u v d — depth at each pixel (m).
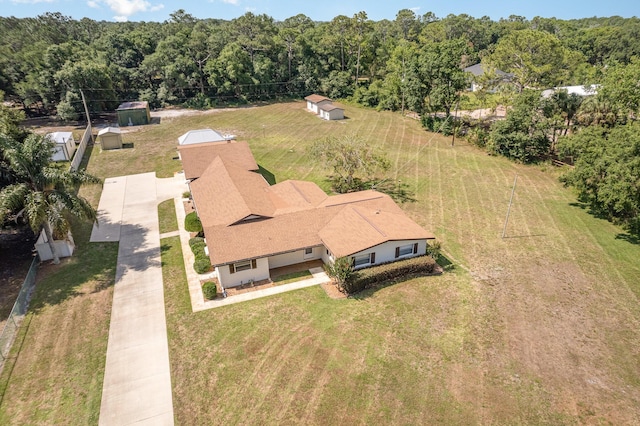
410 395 17.67
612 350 20.53
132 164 47.34
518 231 33.03
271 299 24.03
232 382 18.28
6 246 29.67
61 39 79.81
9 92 63.19
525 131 49.38
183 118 69.69
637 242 31.28
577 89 64.69
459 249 30.09
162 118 69.62
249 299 24.05
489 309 23.48
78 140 55.91
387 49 95.44
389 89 78.62
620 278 26.70
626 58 102.81
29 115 68.19
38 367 19.05
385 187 41.50
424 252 28.00
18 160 24.00
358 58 88.94
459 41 58.84
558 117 47.09
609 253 29.77
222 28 92.75
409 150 54.22
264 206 29.88
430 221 34.47
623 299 24.58
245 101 82.44
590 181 33.25
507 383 18.42
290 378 18.48
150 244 30.16
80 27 101.69
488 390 18.03
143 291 24.70
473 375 18.81
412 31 142.00
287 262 27.52
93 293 24.48
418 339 20.98
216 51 81.38
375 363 19.36
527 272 27.31
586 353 20.31
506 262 28.48
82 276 26.14
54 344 20.45
